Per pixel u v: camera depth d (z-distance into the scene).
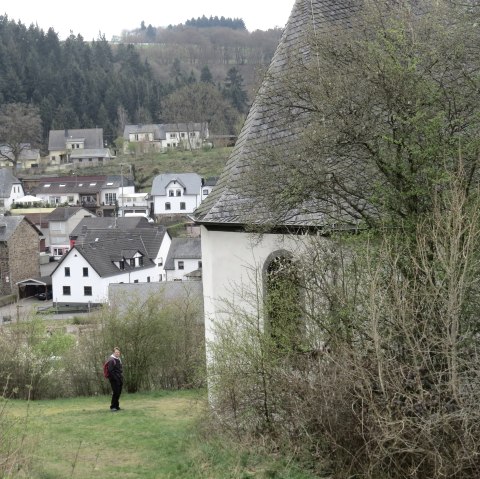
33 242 74.75
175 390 27.89
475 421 8.38
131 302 29.02
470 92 11.45
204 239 15.93
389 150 11.25
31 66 142.88
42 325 28.69
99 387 27.89
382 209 11.50
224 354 11.55
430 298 9.19
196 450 12.30
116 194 106.69
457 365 8.58
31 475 10.62
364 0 13.49
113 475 11.76
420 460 8.72
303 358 10.66
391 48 11.13
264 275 14.76
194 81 157.88
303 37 15.55
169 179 98.44
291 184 12.10
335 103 11.22
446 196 10.09
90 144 131.75
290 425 10.77
